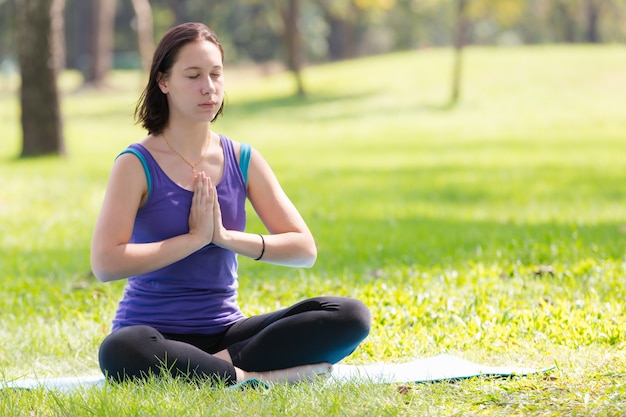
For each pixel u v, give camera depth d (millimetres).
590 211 15727
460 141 32312
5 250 12688
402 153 28516
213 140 6090
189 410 5070
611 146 29594
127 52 81812
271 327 5781
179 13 77688
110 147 29906
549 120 38094
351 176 22203
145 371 5578
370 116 40750
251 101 47188
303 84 48250
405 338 7215
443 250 11523
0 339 7801
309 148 30656
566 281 9031
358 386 5543
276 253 5996
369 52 93375
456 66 43281
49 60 23828
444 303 8117
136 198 5805
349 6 74250
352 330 5828
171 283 5910
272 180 6211
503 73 47312
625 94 42688
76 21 77000
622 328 7070
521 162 25250
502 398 5320
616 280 8938
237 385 5566
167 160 5898
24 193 18141
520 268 9727
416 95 44781
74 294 9406
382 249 11844
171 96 5855
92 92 54656
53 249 12734
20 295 9625
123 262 5641
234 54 82688
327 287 9109
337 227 14227
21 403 5484
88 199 17469
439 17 87562
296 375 5859
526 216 15344
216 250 5953
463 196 18406
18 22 23641
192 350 5660
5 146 28969
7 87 59875
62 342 7664
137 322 5922
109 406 5121
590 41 87062
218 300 6016
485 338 7082
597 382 5555
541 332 7176
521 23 89375
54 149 24312
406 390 5555
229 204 6023
